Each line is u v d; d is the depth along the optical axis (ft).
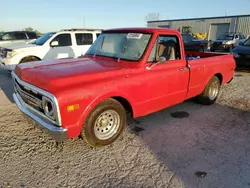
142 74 11.70
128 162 10.05
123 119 11.60
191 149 11.27
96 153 10.71
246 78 29.22
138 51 12.19
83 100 9.35
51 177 8.90
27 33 45.70
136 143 11.75
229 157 10.62
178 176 9.18
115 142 11.78
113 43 13.51
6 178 8.72
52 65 11.62
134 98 11.51
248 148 11.48
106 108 10.50
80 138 12.00
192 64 14.90
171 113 16.14
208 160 10.34
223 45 63.26
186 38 56.03
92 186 8.48
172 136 12.60
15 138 11.90
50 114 9.07
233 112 16.57
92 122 10.19
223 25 105.70
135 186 8.54
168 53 13.33
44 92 9.03
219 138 12.48
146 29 12.81
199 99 17.80
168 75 13.06
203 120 14.96
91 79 9.95
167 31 13.00
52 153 10.60
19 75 11.41
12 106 16.74
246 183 8.84
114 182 8.73
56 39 29.14
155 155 10.66
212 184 8.75
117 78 10.66
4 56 27.48
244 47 33.40
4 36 43.24
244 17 97.09
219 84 18.52
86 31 31.65
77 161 10.03
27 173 9.09
